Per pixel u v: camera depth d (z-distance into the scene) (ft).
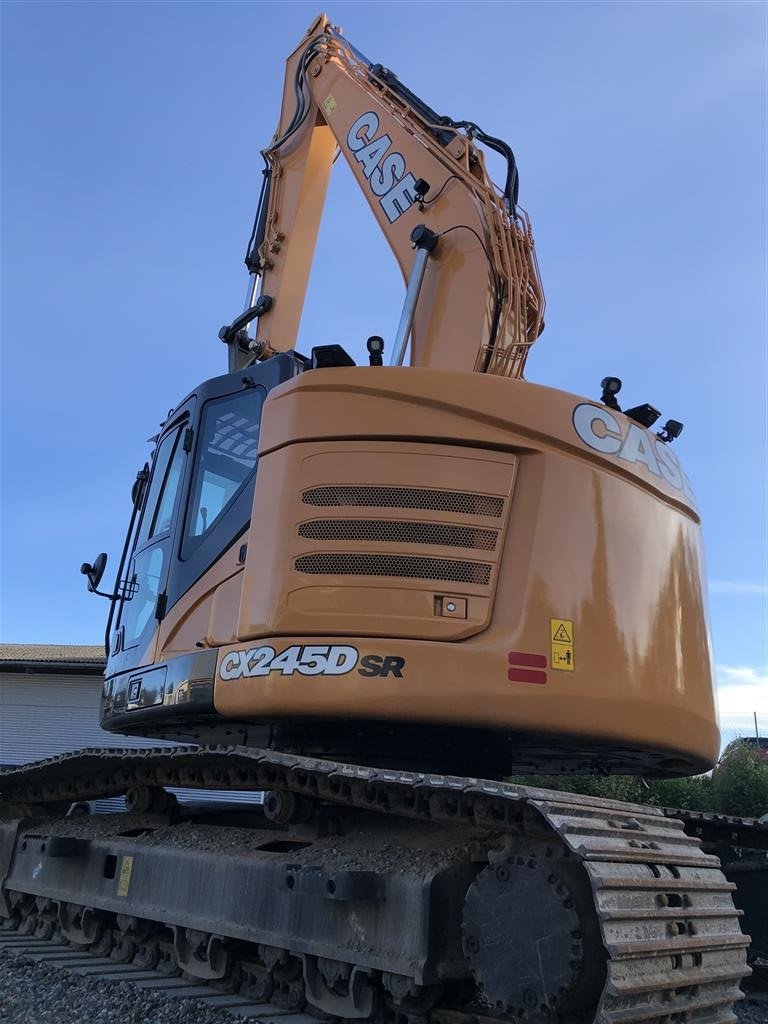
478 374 15.92
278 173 28.99
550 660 14.40
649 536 16.24
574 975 9.93
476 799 12.01
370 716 14.17
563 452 15.62
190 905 15.93
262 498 16.24
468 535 15.02
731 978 11.94
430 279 20.71
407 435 15.53
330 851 14.21
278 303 27.45
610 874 10.37
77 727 78.02
